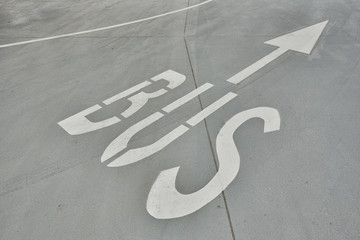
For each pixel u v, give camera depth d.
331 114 4.50
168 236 2.94
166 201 3.28
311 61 5.95
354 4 9.02
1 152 3.96
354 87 5.14
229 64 5.93
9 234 2.98
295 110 4.60
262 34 7.20
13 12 8.94
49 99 5.02
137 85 5.34
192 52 6.45
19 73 5.81
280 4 9.16
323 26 7.54
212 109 4.67
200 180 3.51
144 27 7.80
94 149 3.98
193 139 4.10
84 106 4.83
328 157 3.76
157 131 4.27
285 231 2.95
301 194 3.31
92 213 3.17
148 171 3.64
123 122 4.46
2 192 3.41
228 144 4.00
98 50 6.65
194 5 9.34
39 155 3.91
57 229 3.02
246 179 3.50
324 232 2.93
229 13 8.58
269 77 5.46
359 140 4.02
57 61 6.22
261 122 4.36
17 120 4.55
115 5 9.48
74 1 9.91
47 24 8.07
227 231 2.96
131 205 3.25
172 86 5.27
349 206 3.18
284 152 3.85
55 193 3.39
